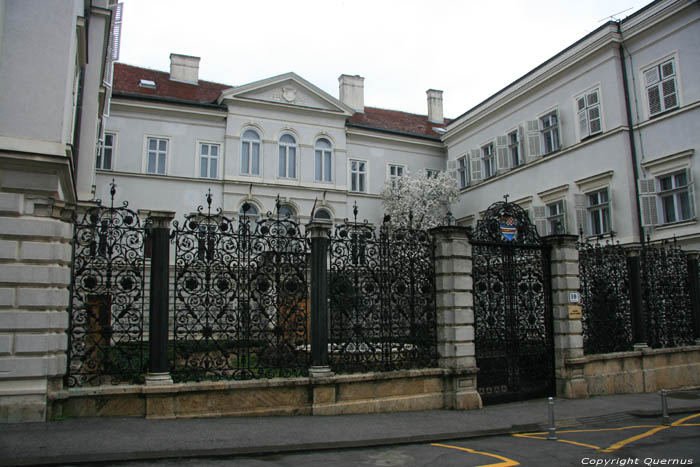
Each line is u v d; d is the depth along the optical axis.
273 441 8.48
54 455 7.21
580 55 25.20
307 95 32.25
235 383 9.89
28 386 8.85
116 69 31.25
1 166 9.01
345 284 11.17
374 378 11.10
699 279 16.52
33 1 10.01
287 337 11.22
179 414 9.50
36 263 9.07
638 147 22.89
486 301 12.74
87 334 9.56
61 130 9.78
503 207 13.19
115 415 9.29
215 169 29.97
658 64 22.33
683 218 21.20
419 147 36.03
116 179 27.56
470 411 11.62
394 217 31.52
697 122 20.61
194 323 9.94
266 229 10.59
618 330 14.78
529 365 13.13
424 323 11.95
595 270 14.62
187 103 29.16
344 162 32.88
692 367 15.79
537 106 28.23
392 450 8.59
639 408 12.45
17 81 9.69
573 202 25.39
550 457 8.21
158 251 9.76
